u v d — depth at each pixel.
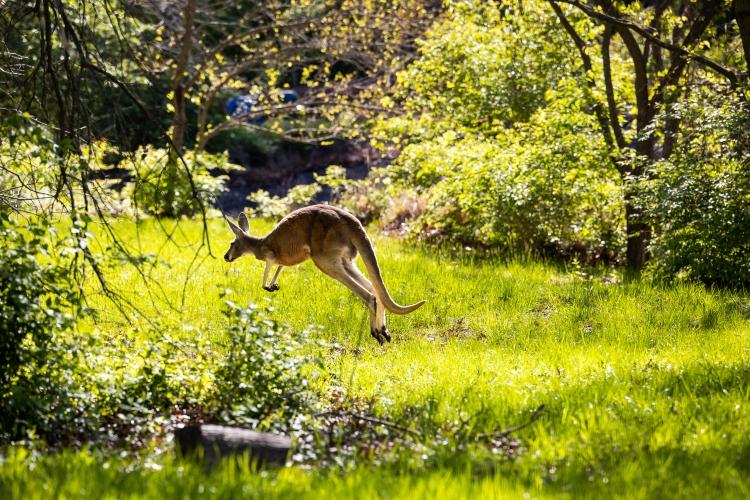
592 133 22.69
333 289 17.05
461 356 12.76
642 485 6.66
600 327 15.07
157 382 9.47
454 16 27.44
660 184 18.52
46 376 8.52
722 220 17.55
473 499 6.28
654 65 23.44
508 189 21.62
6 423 8.16
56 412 8.26
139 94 24.97
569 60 24.67
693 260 18.05
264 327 9.73
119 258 8.88
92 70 9.41
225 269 18.59
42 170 9.47
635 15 21.58
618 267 22.06
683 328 14.78
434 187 24.19
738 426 8.41
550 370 11.50
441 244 23.77
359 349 13.75
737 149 18.30
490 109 26.09
